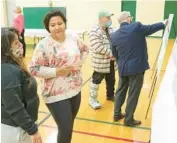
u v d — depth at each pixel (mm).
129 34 2746
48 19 1891
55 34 1905
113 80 3861
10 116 1406
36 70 1863
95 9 10297
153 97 3939
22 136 1477
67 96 1958
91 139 2828
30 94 1502
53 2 10430
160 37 9680
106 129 3061
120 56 2914
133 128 3072
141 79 2902
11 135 1444
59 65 1922
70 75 1960
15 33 1431
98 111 3580
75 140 2803
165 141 1117
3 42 1354
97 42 3266
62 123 1968
